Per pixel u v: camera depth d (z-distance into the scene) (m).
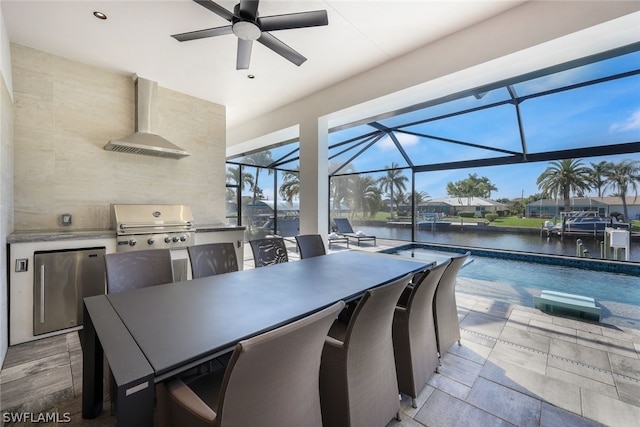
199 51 2.87
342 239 7.41
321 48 2.89
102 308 1.33
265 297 1.50
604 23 1.98
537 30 2.24
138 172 3.50
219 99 4.17
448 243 6.97
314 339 0.91
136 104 3.38
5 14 2.24
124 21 2.38
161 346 0.96
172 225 3.33
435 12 2.38
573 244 5.32
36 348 2.25
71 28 2.46
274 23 2.06
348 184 8.62
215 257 2.33
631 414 1.53
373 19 2.45
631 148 4.53
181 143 3.92
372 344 1.30
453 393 1.72
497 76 2.76
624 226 4.73
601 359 2.08
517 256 5.82
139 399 0.78
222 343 0.98
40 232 2.72
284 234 7.96
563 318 2.86
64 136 2.96
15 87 2.67
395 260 2.56
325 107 3.85
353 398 1.22
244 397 0.79
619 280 4.36
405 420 1.50
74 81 3.02
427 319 1.80
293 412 0.95
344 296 1.53
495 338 2.42
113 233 2.86
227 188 6.77
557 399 1.65
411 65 2.97
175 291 1.60
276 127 4.62
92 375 1.48
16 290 2.30
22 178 2.71
